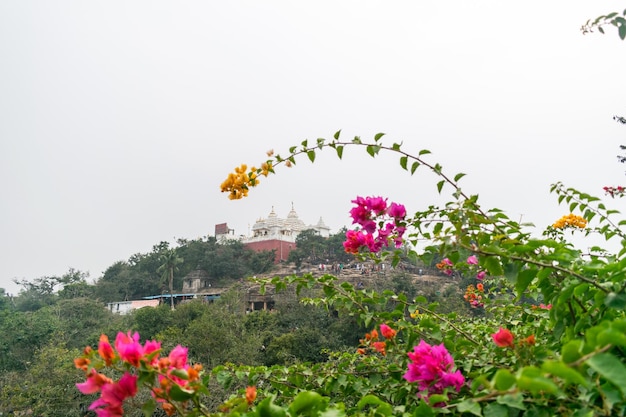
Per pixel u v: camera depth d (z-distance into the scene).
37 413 21.48
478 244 2.21
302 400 1.50
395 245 3.00
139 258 93.50
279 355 28.42
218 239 95.06
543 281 2.14
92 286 82.19
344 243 3.10
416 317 3.34
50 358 26.14
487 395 1.46
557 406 1.51
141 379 1.45
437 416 1.81
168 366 1.49
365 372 2.83
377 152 3.04
